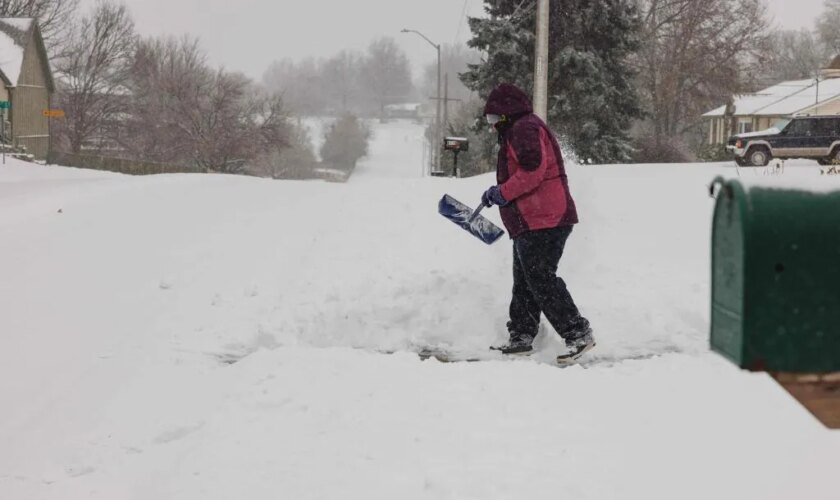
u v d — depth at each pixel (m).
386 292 7.45
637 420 4.59
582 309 7.16
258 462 4.18
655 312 6.93
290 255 9.74
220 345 6.53
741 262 2.47
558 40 37.91
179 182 19.70
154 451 4.61
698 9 54.25
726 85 55.88
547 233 5.99
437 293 7.35
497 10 38.59
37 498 4.11
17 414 5.26
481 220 6.29
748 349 2.48
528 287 6.20
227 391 5.32
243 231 11.75
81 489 4.20
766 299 2.46
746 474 3.82
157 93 64.75
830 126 25.31
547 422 4.61
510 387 5.22
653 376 5.37
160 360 6.17
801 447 4.08
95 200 15.12
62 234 11.47
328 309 7.12
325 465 4.11
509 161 6.12
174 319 7.23
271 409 4.95
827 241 2.46
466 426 4.57
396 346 6.54
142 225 12.31
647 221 11.64
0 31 44.38
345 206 13.25
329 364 5.75
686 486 3.74
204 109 64.75
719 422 4.49
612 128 39.28
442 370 5.63
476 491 3.73
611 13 37.97
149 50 65.81
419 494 3.75
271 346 6.56
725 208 2.59
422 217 11.34
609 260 9.08
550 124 38.06
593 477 3.87
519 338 6.28
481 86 38.84
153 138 64.44
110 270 9.21
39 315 7.45
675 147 44.00
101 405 5.32
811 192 2.50
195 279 8.67
